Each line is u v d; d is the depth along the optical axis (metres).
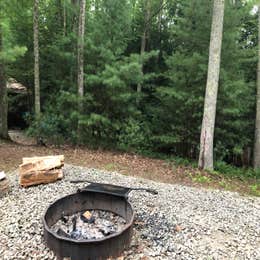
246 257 3.17
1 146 8.34
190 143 9.30
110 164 7.35
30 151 7.99
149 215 4.06
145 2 10.70
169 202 4.68
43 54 10.49
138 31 11.06
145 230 3.60
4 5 8.24
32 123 9.76
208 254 3.17
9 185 4.81
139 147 9.33
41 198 4.43
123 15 9.09
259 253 3.26
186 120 8.98
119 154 8.72
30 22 10.47
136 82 8.98
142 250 3.16
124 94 8.58
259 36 8.70
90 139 9.45
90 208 4.16
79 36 8.64
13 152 7.70
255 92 9.19
